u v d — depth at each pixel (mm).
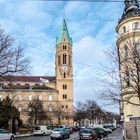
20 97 133875
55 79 150500
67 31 154125
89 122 136250
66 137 50094
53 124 125562
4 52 34219
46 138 51094
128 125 39719
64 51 148125
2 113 66125
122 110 56750
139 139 34656
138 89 27094
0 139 38969
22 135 62906
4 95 106250
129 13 53938
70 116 134875
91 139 43719
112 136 58781
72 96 142500
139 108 48656
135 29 42719
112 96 28328
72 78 145500
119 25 53375
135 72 29656
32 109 104688
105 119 157750
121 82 28688
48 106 137875
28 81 146750
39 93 138500
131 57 27703
